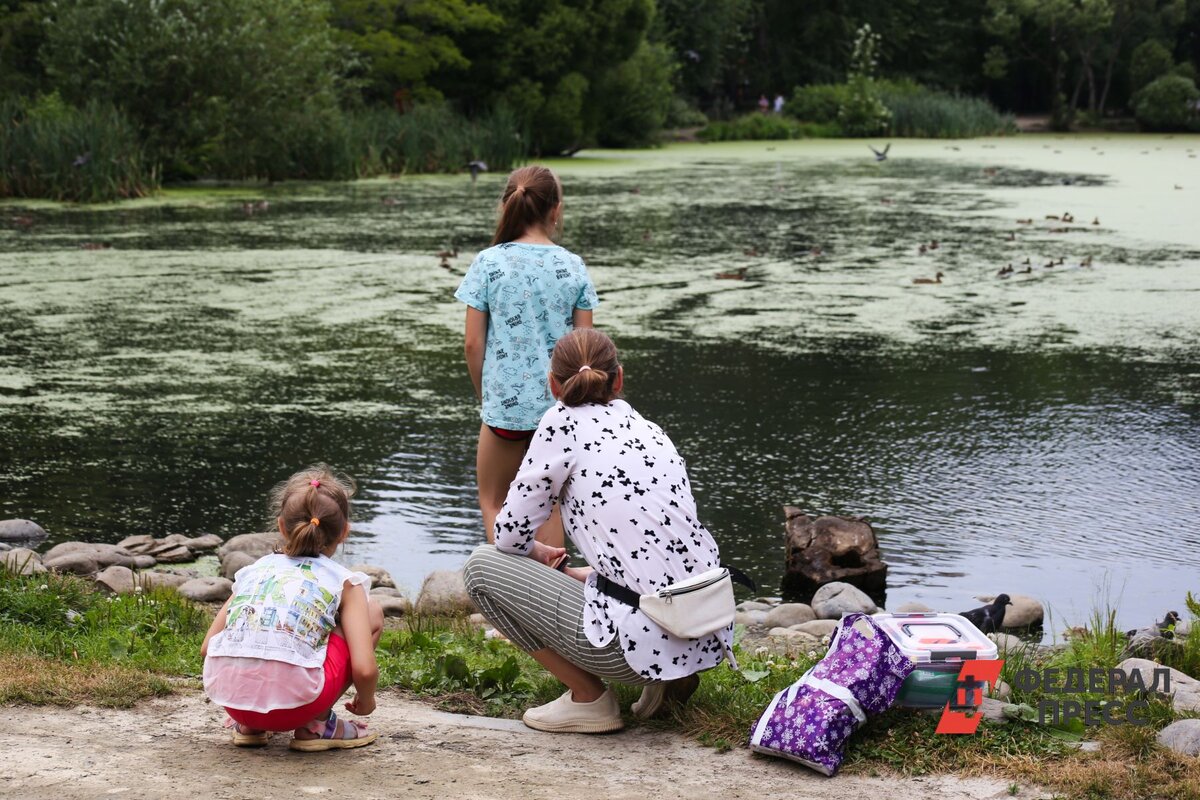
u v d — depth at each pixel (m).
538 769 3.42
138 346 11.28
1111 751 3.41
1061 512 7.19
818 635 5.55
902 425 8.90
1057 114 56.53
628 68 38.56
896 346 11.34
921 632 3.60
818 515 7.15
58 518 7.14
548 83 37.09
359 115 31.17
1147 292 13.79
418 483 7.74
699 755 3.55
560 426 3.66
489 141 32.06
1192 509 7.21
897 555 6.59
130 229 18.97
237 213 21.36
